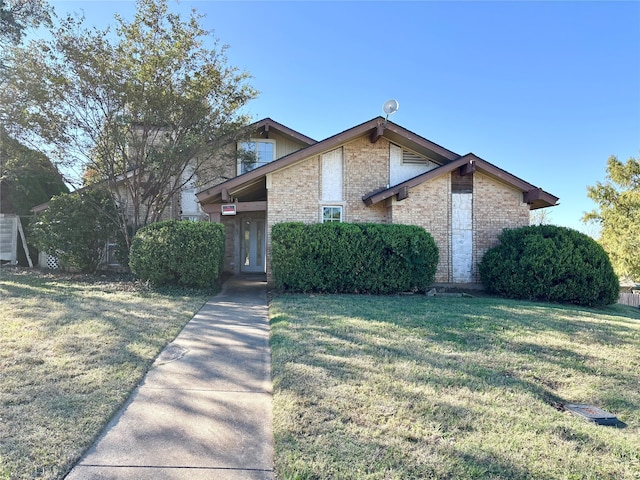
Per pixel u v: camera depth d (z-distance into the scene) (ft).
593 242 35.76
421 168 43.09
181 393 13.07
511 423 10.99
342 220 41.52
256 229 55.83
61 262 44.14
